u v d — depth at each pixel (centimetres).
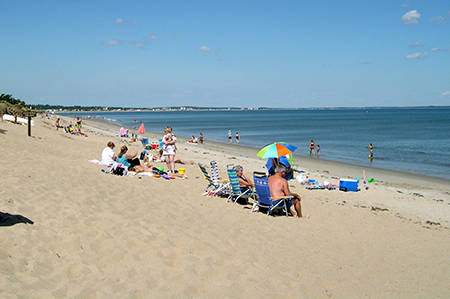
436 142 3888
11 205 572
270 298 405
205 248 527
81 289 364
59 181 778
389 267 569
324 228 736
